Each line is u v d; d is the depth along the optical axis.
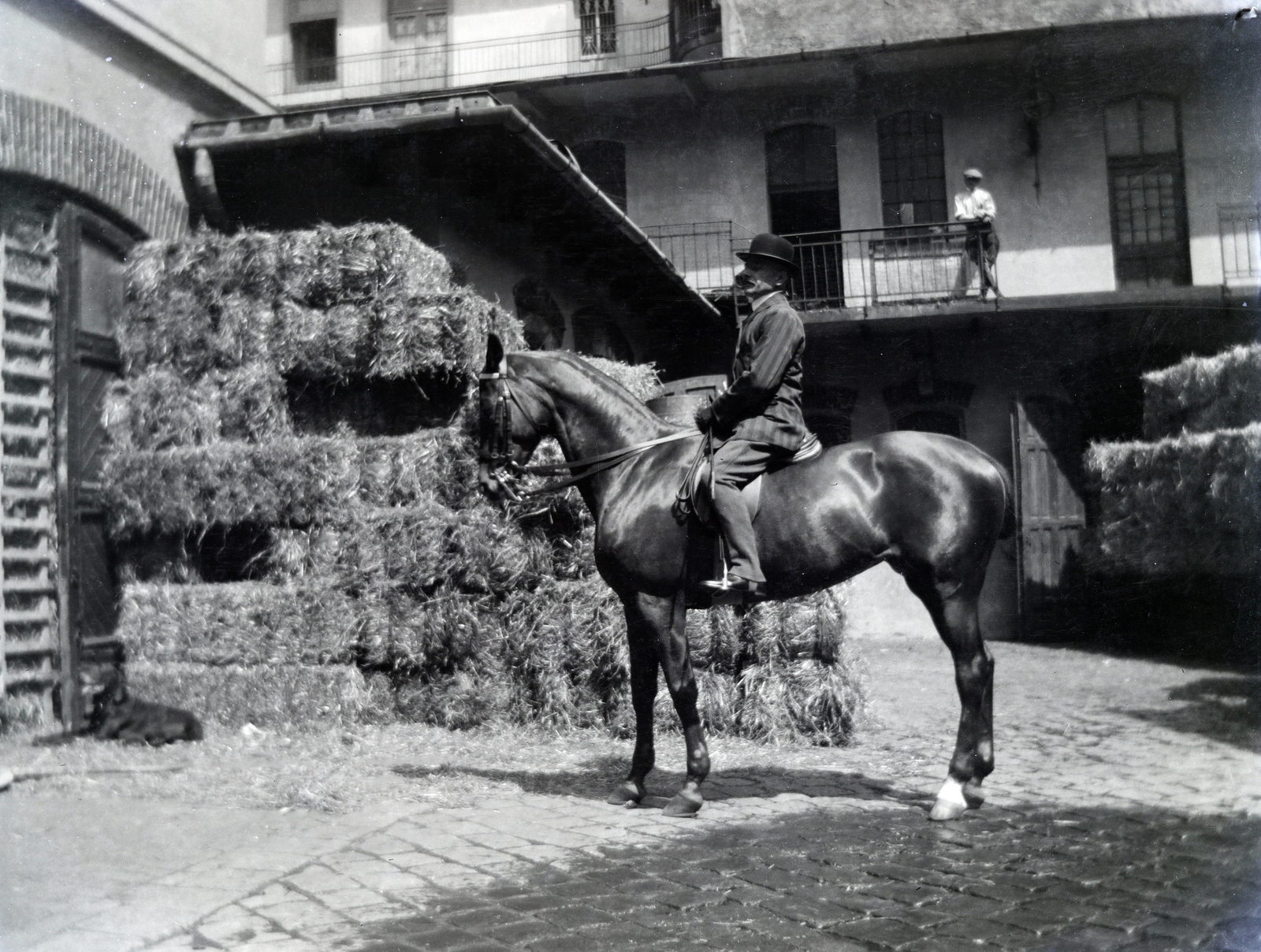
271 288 7.35
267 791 5.10
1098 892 3.46
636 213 15.28
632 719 6.72
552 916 3.29
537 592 7.08
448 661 7.20
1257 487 9.69
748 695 6.52
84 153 7.29
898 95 14.81
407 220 8.66
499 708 7.07
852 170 14.95
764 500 4.57
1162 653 10.98
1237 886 3.50
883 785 5.28
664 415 7.50
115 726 6.48
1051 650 11.75
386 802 4.91
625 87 14.85
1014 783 5.16
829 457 4.64
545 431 5.09
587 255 11.20
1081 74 14.46
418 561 7.08
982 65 14.48
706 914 3.29
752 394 4.50
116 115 7.74
